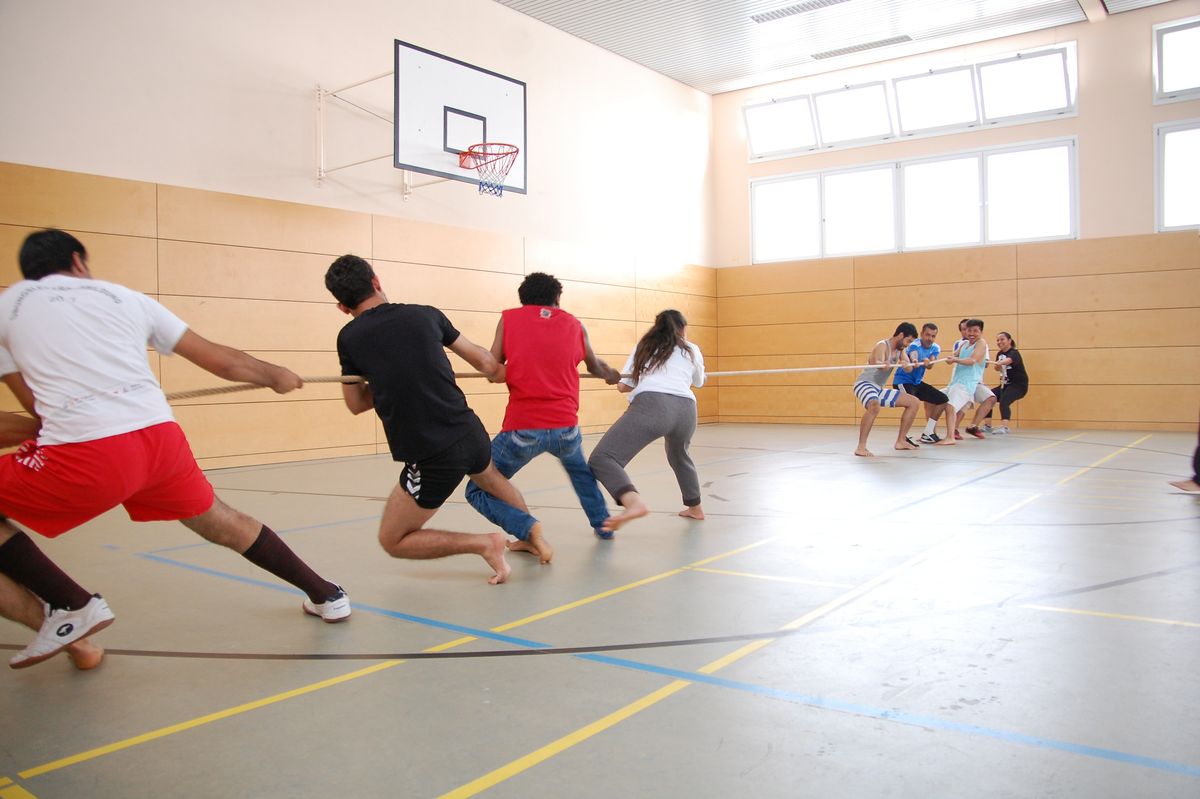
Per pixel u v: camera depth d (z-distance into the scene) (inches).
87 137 270.4
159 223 286.5
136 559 150.1
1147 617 107.3
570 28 425.7
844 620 107.7
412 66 333.1
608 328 456.8
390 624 109.1
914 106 474.9
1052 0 398.6
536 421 146.3
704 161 529.7
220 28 300.8
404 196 359.6
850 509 192.4
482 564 143.3
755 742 72.9
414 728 77.2
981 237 458.6
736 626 106.0
